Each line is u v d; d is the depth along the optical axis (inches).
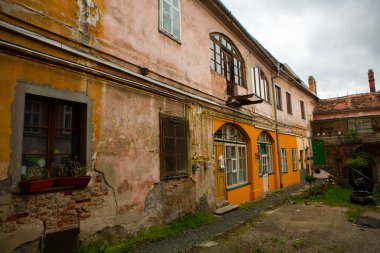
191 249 212.7
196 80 340.5
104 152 207.0
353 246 219.1
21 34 163.3
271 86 618.5
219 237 243.8
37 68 170.7
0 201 147.3
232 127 438.9
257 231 262.7
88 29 206.4
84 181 183.8
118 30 232.4
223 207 360.8
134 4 252.4
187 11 338.0
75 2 198.5
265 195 495.5
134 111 238.5
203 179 331.3
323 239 237.1
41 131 180.2
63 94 183.2
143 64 255.9
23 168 168.4
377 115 937.5
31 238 158.6
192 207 305.1
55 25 183.8
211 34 397.1
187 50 328.8
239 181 438.0
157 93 267.4
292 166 697.6
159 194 258.7
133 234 225.5
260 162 526.9
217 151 382.6
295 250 211.2
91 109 200.7
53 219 170.1
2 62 154.4
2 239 146.5
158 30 281.1
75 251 179.5
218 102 386.6
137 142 238.2
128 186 224.8
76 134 199.0
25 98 172.6
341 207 378.3
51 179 165.5
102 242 198.7
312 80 1165.1
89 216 191.3
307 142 880.3
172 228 261.0
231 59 451.2
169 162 274.4
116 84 223.0
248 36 473.4
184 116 309.6
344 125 976.9
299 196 477.4
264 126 546.0
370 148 865.5
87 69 198.8
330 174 791.1
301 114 867.4
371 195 420.5
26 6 168.7
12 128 155.1
